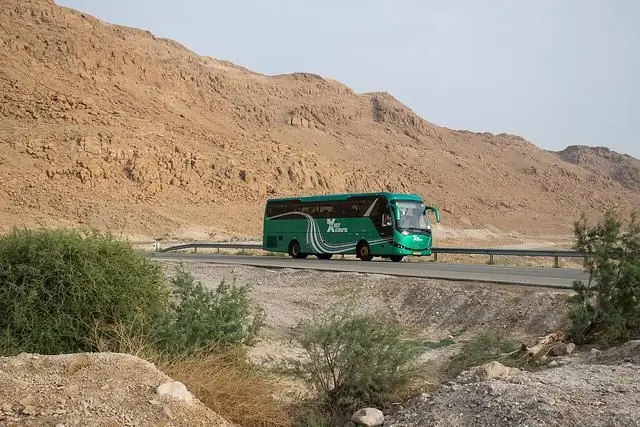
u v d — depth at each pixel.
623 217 13.11
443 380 10.20
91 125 93.62
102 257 9.26
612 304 12.25
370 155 156.62
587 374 8.30
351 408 8.82
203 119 119.56
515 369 9.34
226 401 7.92
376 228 32.00
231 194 95.50
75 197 78.44
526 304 15.88
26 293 8.65
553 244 110.81
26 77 98.50
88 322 8.94
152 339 9.32
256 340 13.75
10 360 6.66
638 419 6.05
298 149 120.81
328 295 20.66
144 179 87.12
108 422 5.64
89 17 133.25
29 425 5.46
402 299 18.92
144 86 116.38
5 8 115.06
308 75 198.88
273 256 41.25
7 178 76.94
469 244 99.69
